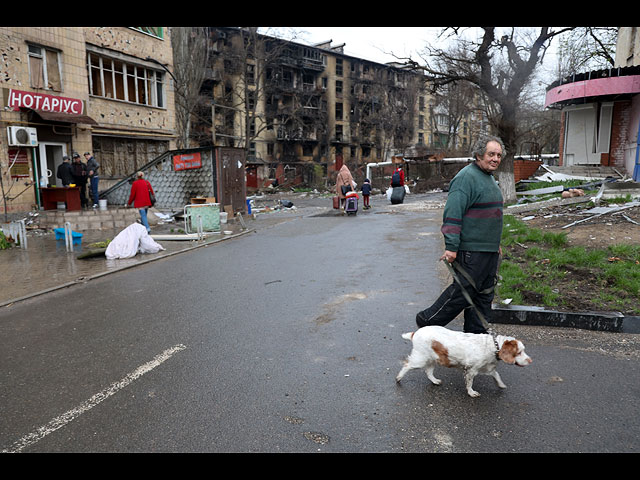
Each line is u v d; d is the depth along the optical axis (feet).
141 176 41.88
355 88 215.31
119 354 14.75
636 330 14.97
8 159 51.08
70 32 58.39
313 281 23.58
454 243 12.12
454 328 15.75
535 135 136.05
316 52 197.77
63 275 26.73
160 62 77.87
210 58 157.48
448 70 55.31
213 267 28.32
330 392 11.78
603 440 9.42
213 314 18.62
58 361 14.37
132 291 23.02
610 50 85.25
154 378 12.90
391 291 21.04
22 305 21.08
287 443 9.66
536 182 62.13
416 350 11.68
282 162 183.93
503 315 16.14
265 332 16.29
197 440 9.87
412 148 188.55
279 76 186.29
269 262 29.14
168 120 80.07
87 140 62.49
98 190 63.16
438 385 12.01
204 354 14.49
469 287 12.45
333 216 57.72
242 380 12.60
